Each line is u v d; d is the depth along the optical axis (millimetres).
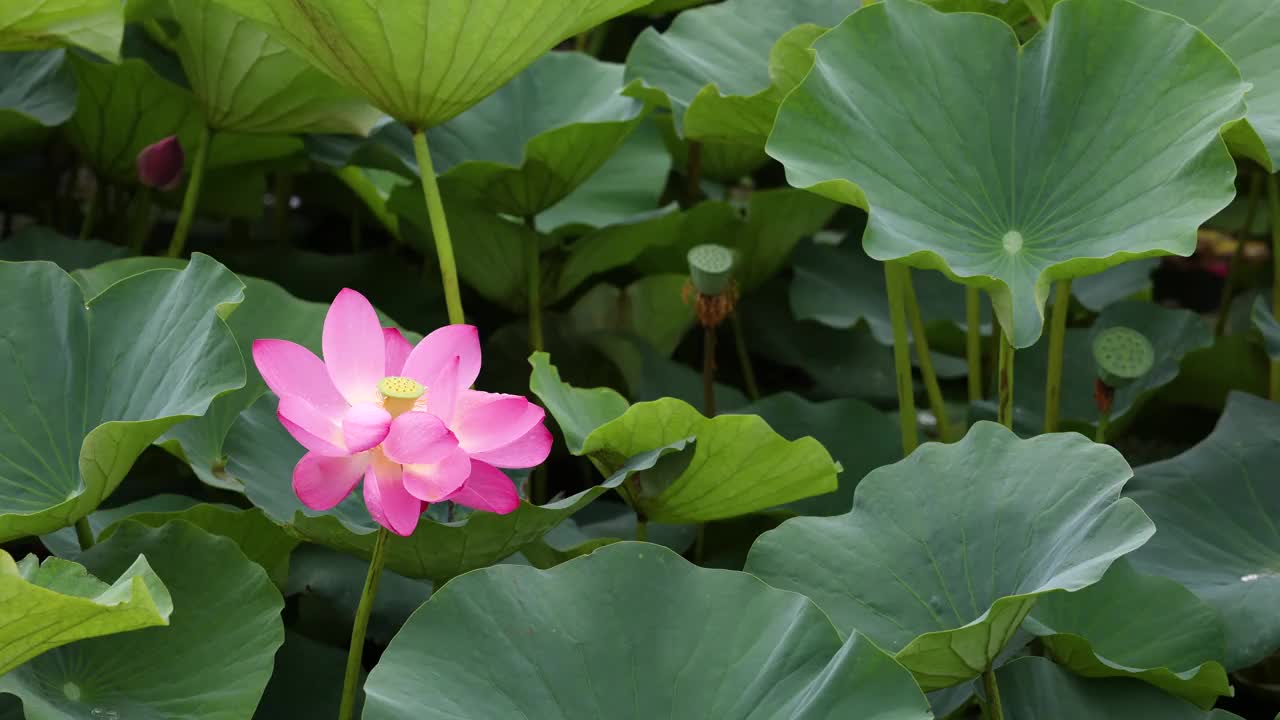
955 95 4102
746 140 4430
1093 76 4078
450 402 3699
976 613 3875
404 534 3668
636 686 3756
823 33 4227
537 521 3906
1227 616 4043
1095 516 3844
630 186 4797
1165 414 4762
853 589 3906
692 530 4371
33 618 3617
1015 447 3953
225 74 4445
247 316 4242
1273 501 4188
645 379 4617
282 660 4066
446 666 3744
